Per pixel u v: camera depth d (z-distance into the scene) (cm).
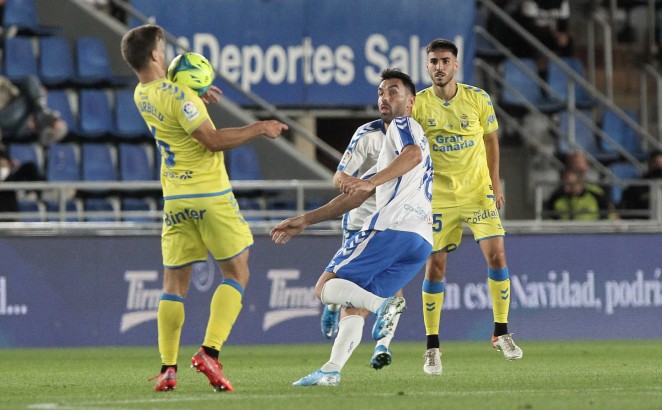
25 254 4625
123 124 5916
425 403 2298
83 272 4672
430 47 3284
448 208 3300
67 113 5881
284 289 4828
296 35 6259
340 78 6297
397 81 2694
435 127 3288
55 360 3972
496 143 3372
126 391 2666
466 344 4766
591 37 7200
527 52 6969
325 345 4775
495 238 3322
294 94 6253
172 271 2614
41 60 5972
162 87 2542
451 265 4944
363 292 2544
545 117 6512
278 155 5731
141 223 4734
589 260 5062
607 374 3200
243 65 6212
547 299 5016
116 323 4694
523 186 6494
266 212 4838
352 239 2612
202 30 6181
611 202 5712
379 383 2859
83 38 6091
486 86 6712
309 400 2359
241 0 6225
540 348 4494
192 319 4728
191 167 2552
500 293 3362
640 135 6981
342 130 6544
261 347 4650
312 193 5662
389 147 2631
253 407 2223
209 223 2555
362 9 6328
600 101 6694
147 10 6153
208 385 2811
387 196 2600
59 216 4812
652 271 5122
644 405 2267
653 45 7288
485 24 6912
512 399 2395
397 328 4897
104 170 5709
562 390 2652
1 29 6031
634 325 5094
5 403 2359
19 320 4606
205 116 2516
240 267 2589
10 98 5653
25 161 5575
